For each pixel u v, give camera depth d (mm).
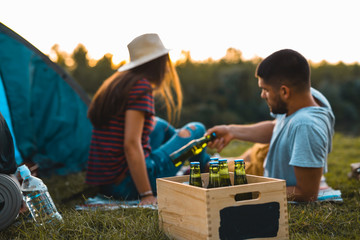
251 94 36281
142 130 2459
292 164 2000
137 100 2354
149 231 1658
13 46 3568
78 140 3867
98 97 2455
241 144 6566
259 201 1440
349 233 1699
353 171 3088
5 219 1659
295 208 1968
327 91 39188
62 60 27828
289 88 2121
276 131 2244
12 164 1762
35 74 3738
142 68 2533
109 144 2428
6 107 3471
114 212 1988
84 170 3854
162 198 1685
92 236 1657
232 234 1396
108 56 27750
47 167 3646
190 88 35969
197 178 1613
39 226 1734
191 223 1469
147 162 2475
